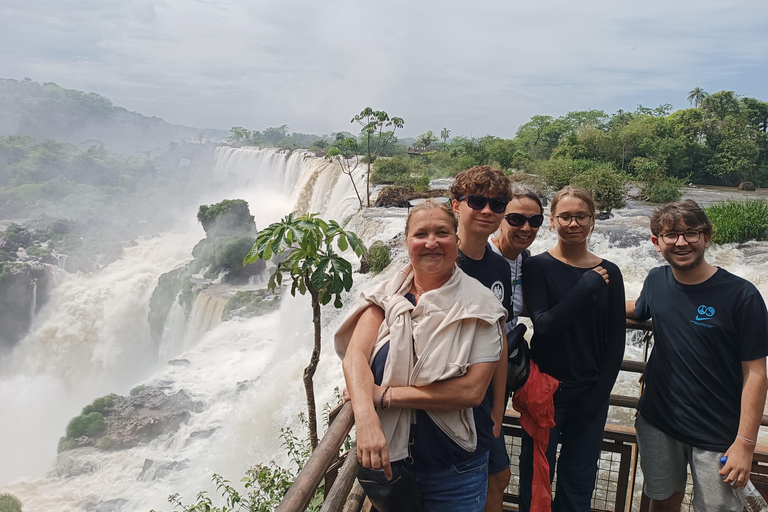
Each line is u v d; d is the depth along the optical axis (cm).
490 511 323
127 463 1655
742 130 4825
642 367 376
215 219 3894
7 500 1499
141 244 4953
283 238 569
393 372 235
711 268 312
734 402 307
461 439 243
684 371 314
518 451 505
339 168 4369
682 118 4981
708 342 306
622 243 2008
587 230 317
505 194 287
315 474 190
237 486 1367
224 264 3381
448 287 244
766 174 4759
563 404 329
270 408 1530
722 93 5072
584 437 327
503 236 333
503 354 274
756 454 338
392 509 232
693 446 315
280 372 1672
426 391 231
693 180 4881
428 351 233
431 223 243
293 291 619
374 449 213
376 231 2658
